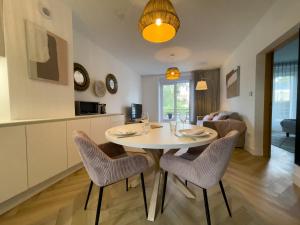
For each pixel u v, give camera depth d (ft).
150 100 22.44
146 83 22.50
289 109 18.43
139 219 4.51
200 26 9.28
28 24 6.08
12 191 4.89
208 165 3.80
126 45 12.24
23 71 6.01
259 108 9.66
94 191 6.02
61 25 7.50
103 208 5.01
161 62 16.62
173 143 3.78
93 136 8.84
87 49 11.23
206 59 15.71
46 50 6.75
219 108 19.27
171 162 4.53
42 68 6.62
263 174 7.20
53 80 7.12
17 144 5.03
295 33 6.66
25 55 6.07
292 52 14.78
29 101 6.24
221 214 4.65
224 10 7.80
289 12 6.32
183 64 17.40
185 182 6.27
